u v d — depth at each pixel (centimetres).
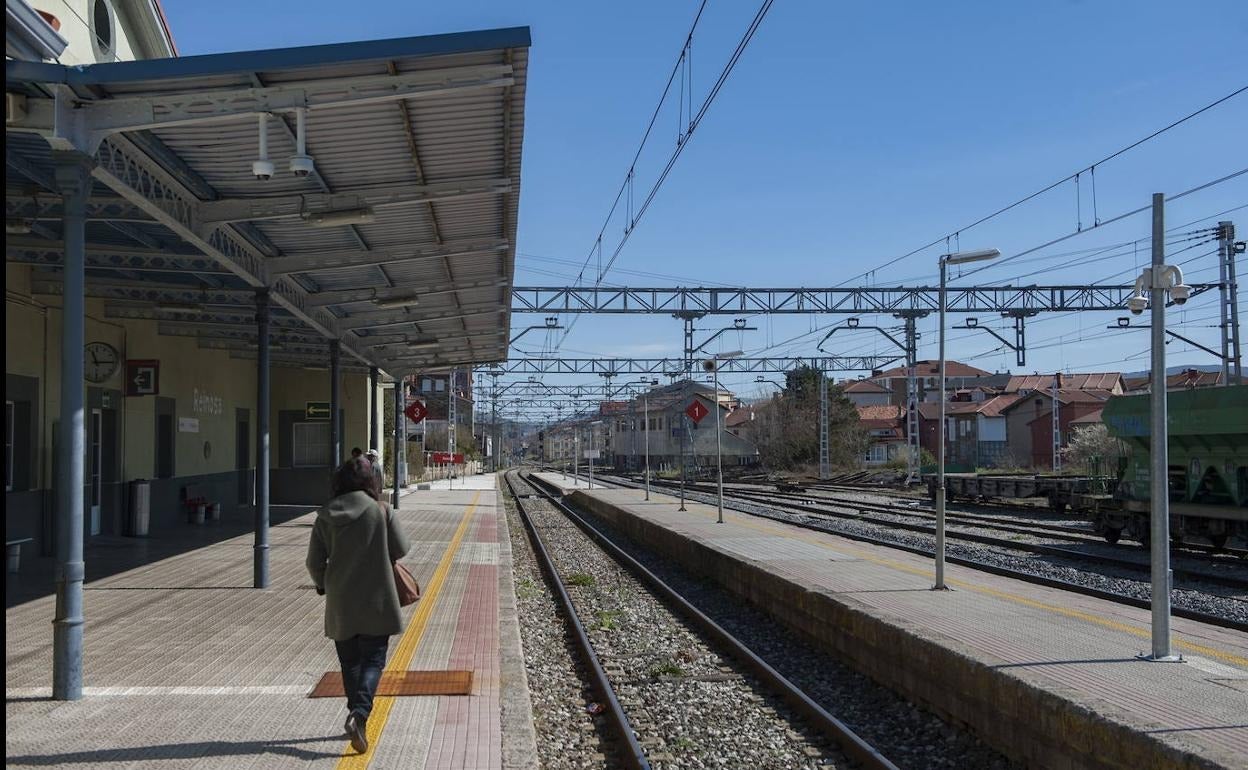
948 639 838
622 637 1187
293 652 871
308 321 1672
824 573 1333
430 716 683
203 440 2255
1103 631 909
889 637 908
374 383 2483
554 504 4222
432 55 752
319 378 2978
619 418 9838
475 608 1149
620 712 786
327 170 1033
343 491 628
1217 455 1745
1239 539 1706
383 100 796
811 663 1041
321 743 614
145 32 1608
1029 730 680
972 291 3828
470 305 1977
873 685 938
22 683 758
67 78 695
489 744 619
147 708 687
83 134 728
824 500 3653
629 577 1798
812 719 797
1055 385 4706
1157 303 800
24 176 999
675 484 5556
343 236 1291
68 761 569
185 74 719
